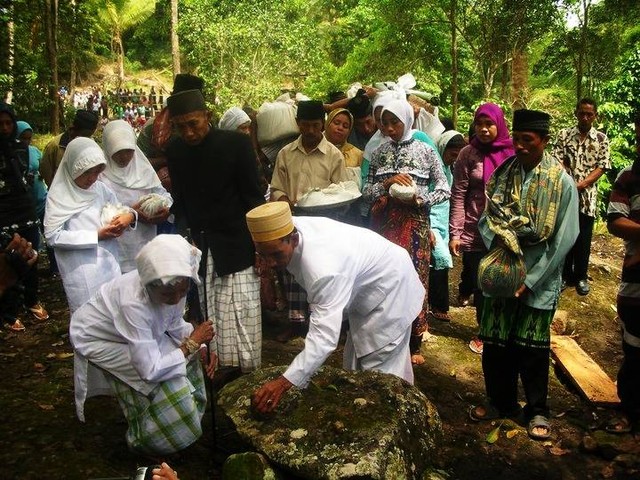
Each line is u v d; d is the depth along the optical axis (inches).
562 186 143.6
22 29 474.6
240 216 153.3
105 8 1331.2
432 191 179.8
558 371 199.9
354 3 965.2
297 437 122.0
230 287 152.7
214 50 839.1
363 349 143.6
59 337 197.9
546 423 155.3
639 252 152.7
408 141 180.5
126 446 137.6
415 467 124.6
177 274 115.6
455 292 262.5
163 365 121.3
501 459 147.6
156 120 197.3
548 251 144.8
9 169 197.3
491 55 551.8
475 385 184.9
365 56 666.2
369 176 187.0
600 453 150.3
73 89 987.3
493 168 190.1
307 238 125.5
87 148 155.9
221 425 147.8
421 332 185.3
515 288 143.3
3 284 75.7
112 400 157.5
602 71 521.3
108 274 160.7
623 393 160.1
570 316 243.8
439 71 625.3
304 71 868.6
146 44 1633.9
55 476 125.6
